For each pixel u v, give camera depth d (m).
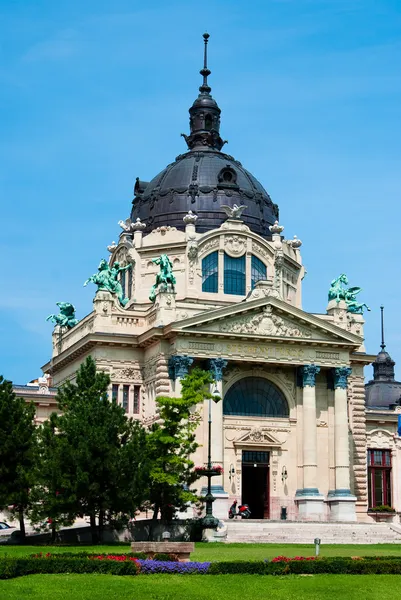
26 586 49.50
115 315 107.25
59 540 84.62
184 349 101.38
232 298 113.81
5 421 85.62
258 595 49.91
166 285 105.50
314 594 50.69
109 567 54.09
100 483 78.69
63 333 123.62
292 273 122.50
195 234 114.38
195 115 129.62
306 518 103.31
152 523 85.56
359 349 114.81
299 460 106.00
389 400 152.75
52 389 116.81
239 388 106.44
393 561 57.72
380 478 132.25
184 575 54.19
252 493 109.31
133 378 106.25
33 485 81.50
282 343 105.38
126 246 118.56
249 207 120.44
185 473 87.44
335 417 107.19
